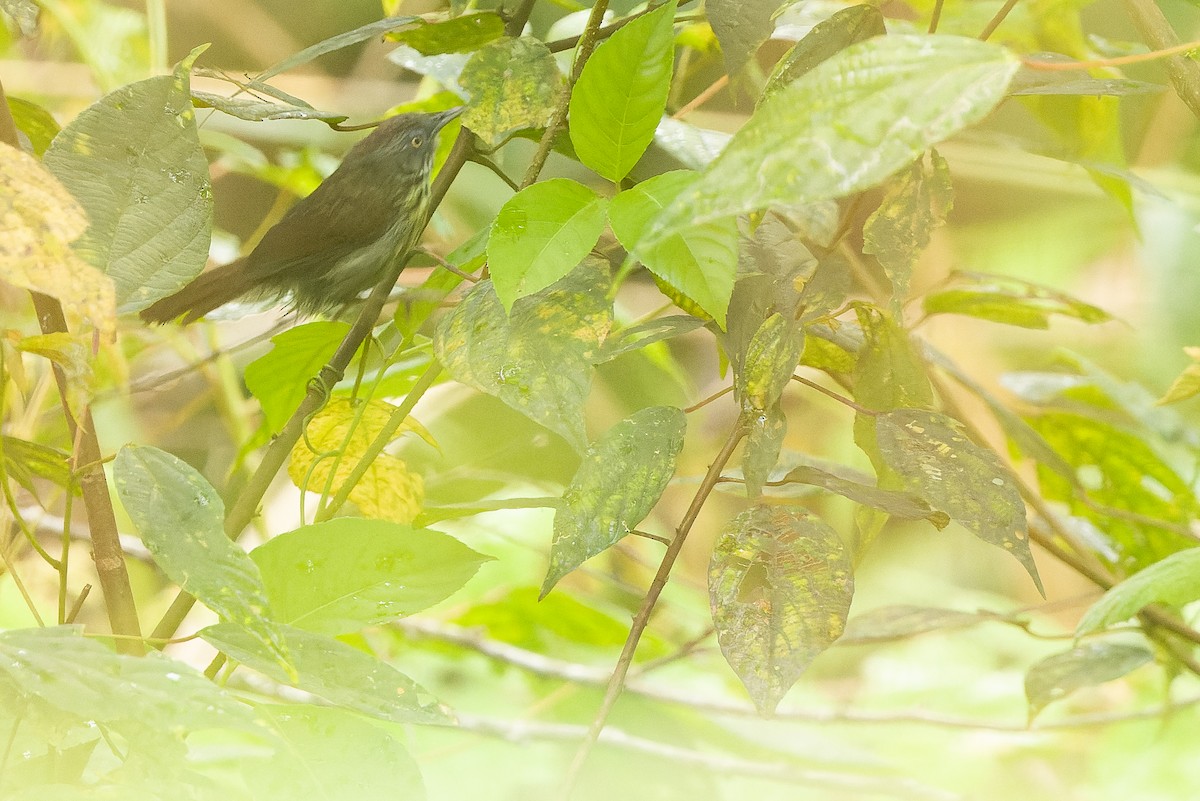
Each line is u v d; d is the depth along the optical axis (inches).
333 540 132.5
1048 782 156.8
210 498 130.7
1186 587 133.0
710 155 137.1
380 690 131.0
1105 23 150.6
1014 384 145.6
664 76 132.0
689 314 135.4
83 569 169.3
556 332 133.3
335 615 132.6
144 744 129.6
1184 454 150.9
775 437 133.6
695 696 146.3
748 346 134.0
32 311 144.5
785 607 132.8
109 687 129.0
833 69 128.8
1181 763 152.2
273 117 135.2
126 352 166.7
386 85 228.5
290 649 131.1
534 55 137.0
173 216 132.6
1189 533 142.8
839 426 211.9
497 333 133.4
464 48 137.8
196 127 132.7
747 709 145.3
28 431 141.3
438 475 162.9
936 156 133.3
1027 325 139.9
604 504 133.4
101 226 132.3
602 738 144.6
